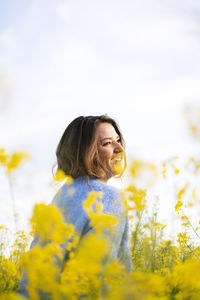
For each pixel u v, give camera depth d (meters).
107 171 1.93
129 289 1.04
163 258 2.51
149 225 1.74
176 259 2.52
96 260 1.14
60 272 1.41
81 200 1.64
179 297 1.31
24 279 1.52
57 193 1.81
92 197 1.26
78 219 1.57
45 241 1.29
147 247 1.71
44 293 1.30
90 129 1.93
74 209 1.62
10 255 2.32
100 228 1.24
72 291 1.17
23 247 2.38
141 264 1.99
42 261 1.16
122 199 1.56
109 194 1.66
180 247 2.56
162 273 2.07
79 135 1.92
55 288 1.13
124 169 1.96
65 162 1.97
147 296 1.03
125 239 1.78
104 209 1.59
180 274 1.27
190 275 1.25
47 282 1.13
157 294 1.23
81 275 1.19
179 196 2.37
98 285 1.21
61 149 2.00
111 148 1.96
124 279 1.14
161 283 1.15
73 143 1.93
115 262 1.29
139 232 1.97
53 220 1.15
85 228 1.56
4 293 1.69
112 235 1.54
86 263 1.12
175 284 1.29
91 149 1.89
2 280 1.81
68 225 1.26
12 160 1.48
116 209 1.62
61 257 1.26
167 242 2.74
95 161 1.91
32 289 1.16
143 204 1.60
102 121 2.02
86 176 1.81
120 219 1.62
